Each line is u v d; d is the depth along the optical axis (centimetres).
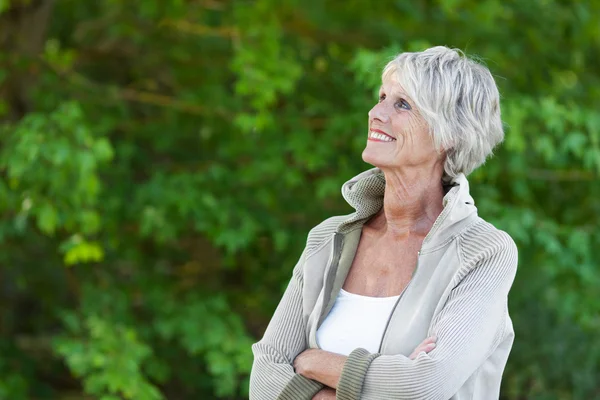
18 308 970
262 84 707
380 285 293
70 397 884
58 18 921
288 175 762
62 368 939
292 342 304
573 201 848
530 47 838
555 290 843
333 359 284
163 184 772
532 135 736
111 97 817
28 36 879
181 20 805
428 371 264
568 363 850
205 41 847
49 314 949
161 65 910
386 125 286
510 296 848
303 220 835
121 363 716
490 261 279
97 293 809
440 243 284
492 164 730
